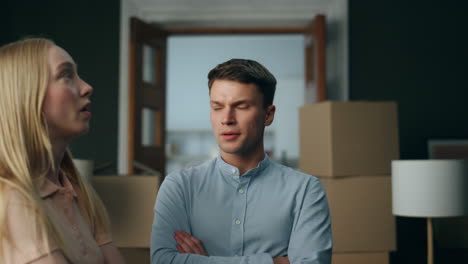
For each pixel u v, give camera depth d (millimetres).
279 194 1363
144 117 4461
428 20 4211
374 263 2859
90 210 959
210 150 8672
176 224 1361
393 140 2945
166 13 4395
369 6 4227
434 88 4176
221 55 8375
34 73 764
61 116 798
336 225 2840
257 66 1284
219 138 1276
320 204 1386
